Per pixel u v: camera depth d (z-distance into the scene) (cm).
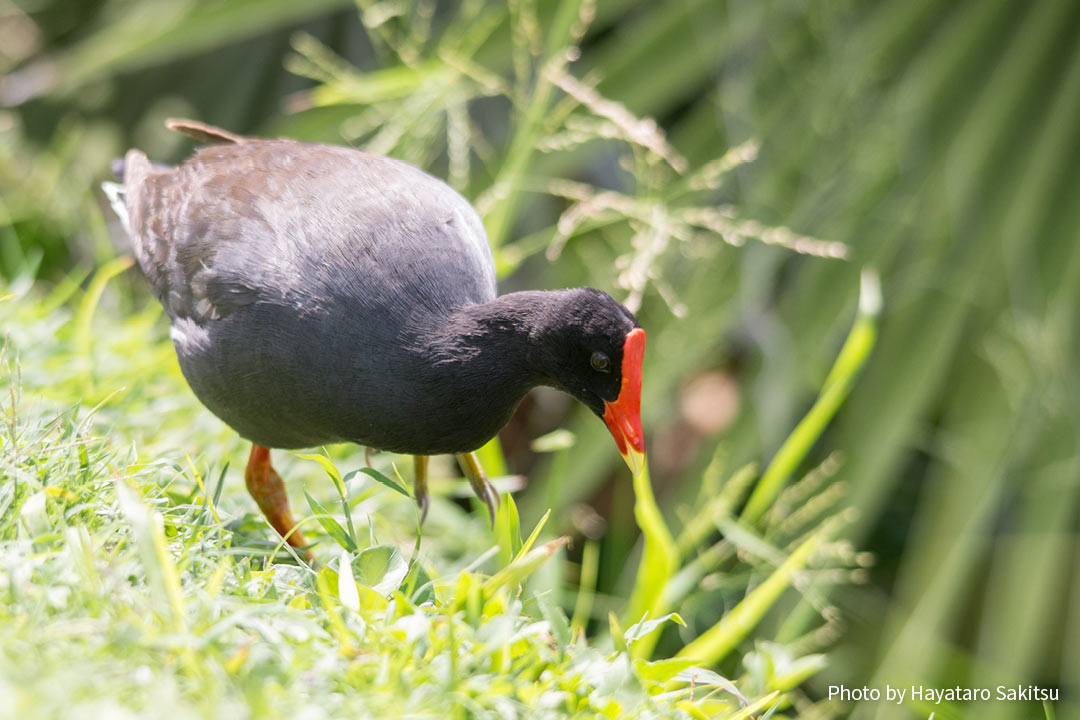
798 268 1114
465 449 633
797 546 902
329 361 605
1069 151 992
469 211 686
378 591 498
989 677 980
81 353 761
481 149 1088
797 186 1051
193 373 652
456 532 829
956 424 1040
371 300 606
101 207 1292
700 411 1204
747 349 1188
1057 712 991
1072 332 997
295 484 761
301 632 441
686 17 1053
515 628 497
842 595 1116
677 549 808
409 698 417
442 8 1188
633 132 874
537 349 605
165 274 665
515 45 1041
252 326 614
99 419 686
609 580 1046
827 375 1049
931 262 1016
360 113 1100
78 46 1273
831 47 1045
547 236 1032
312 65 1240
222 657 418
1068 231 988
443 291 618
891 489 1151
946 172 1009
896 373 1016
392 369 602
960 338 1051
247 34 1253
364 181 651
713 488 941
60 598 423
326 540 662
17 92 1315
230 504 672
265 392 626
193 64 1291
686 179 1030
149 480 592
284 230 628
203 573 493
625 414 602
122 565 461
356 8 1236
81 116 1323
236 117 1270
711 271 1053
